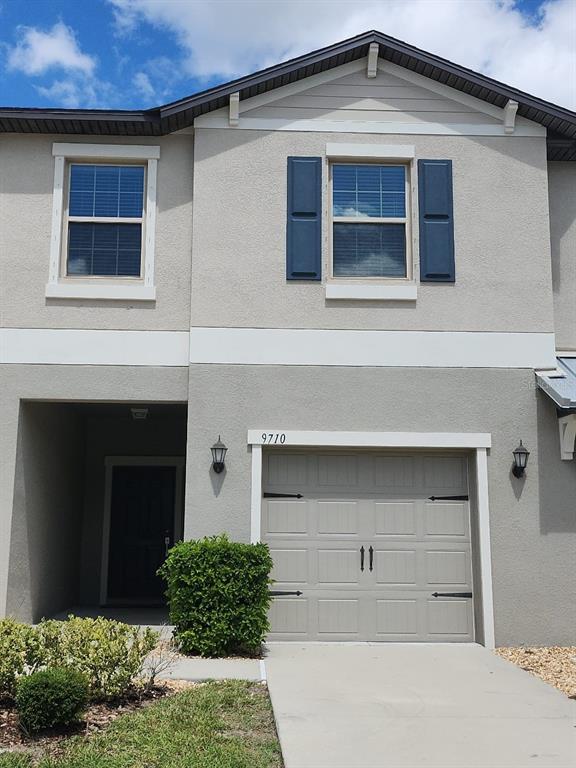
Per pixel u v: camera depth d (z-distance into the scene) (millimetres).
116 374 10898
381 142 11242
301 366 10711
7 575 10438
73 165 11477
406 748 6078
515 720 6863
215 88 10953
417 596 10594
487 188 11164
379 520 10719
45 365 10883
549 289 11008
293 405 10625
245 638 9367
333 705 7227
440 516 10766
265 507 10648
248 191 11062
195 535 10305
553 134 11438
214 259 10898
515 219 11117
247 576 9484
